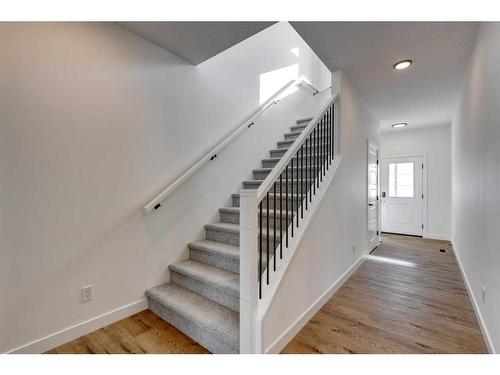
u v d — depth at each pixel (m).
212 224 2.76
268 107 3.60
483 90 1.98
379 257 3.97
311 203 2.33
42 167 1.69
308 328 2.00
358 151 3.46
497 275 1.59
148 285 2.29
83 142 1.88
